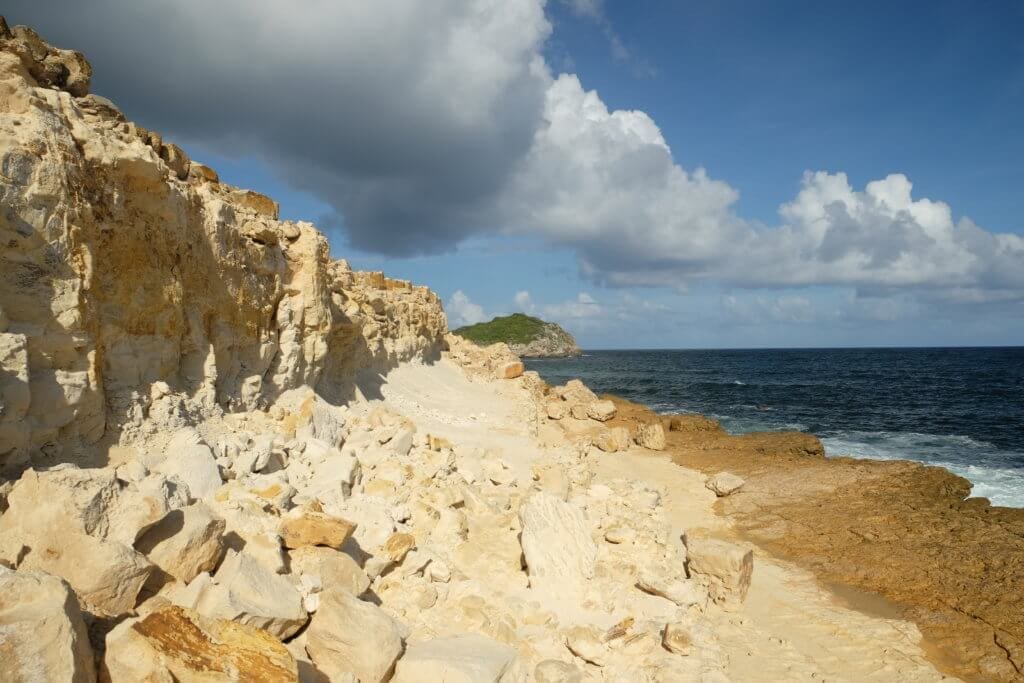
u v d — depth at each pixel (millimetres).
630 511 16047
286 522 8258
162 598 5980
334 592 6934
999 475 26344
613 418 34312
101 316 9008
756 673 9969
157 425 9688
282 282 15133
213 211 12000
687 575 12797
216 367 12125
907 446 33938
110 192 9148
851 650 11148
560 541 11266
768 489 21031
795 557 15820
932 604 13102
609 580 11250
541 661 8531
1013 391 63219
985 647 11414
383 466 13242
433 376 30812
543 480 16531
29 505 5719
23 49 8328
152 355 10219
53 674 4258
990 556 14734
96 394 8500
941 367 112875
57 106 8531
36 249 7676
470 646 7414
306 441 12594
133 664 4859
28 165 7570
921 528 16875
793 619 12289
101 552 5539
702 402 57938
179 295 10805
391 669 6852
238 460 10367
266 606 6219
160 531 6438
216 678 4984
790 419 45594
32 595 4547
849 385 74500
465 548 11266
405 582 9281
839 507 19000
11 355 6906
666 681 8781
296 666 5457
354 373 21453
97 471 6285
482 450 18750
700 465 25047
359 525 10203
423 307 34438
